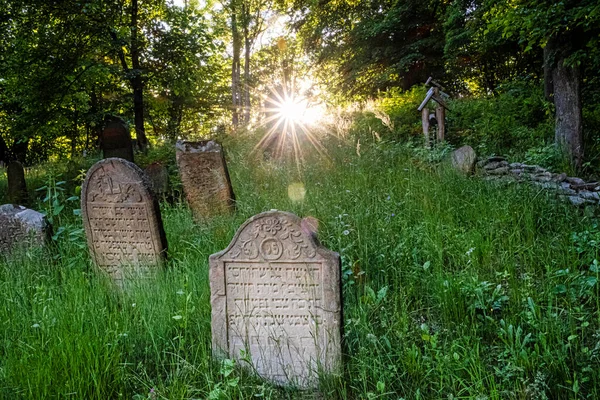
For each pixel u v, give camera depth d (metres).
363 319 3.65
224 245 5.54
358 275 4.42
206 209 7.09
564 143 8.40
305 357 3.55
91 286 4.81
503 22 8.17
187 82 14.50
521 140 9.77
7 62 11.03
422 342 3.59
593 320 3.61
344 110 14.70
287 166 9.01
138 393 3.33
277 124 11.67
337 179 7.84
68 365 3.30
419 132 11.51
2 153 14.26
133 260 5.26
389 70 16.67
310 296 3.50
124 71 12.80
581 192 6.05
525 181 6.57
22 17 10.90
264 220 3.52
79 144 19.42
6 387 3.15
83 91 13.84
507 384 3.04
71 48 11.57
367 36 16.59
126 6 13.48
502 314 3.82
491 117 11.16
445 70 17.11
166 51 13.70
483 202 6.05
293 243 3.49
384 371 3.21
